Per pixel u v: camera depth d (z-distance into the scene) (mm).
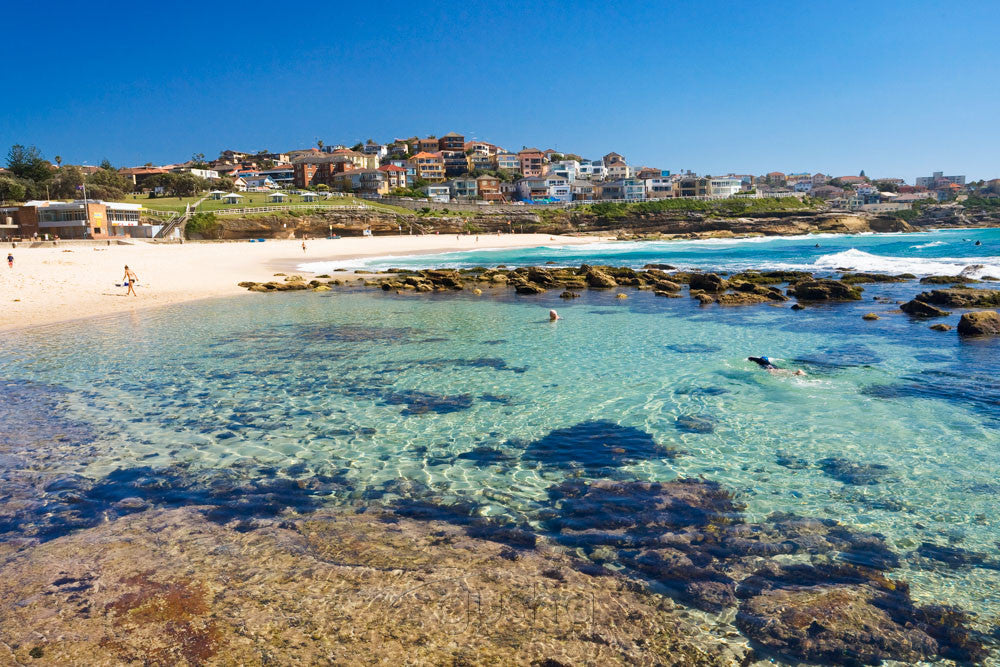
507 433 11836
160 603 6000
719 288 34312
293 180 178875
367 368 17234
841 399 13461
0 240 80625
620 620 5867
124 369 17266
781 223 136250
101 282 39312
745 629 5785
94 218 86562
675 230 137000
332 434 11891
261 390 15055
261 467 10211
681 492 9016
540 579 6574
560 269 47438
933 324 22094
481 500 8852
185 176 135500
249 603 5992
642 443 11156
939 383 14508
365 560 6953
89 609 5906
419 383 15570
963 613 6082
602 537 7641
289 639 5426
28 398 14398
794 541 7516
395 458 10609
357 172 158625
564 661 5234
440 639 5473
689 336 21141
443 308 29672
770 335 20984
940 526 7883
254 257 68000
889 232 141625
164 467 10195
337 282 43219
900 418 12133
